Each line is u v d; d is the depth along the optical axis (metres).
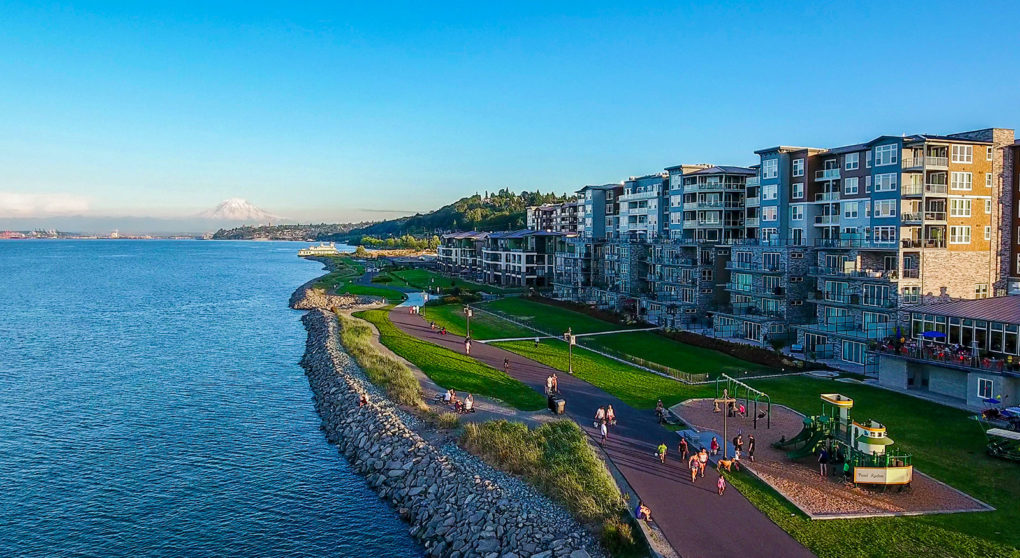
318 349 91.38
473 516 41.00
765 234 98.69
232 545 40.84
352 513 44.94
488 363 80.25
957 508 37.22
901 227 77.12
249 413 66.19
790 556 32.66
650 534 35.12
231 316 134.88
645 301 112.12
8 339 106.62
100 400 70.25
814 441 45.25
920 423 52.38
